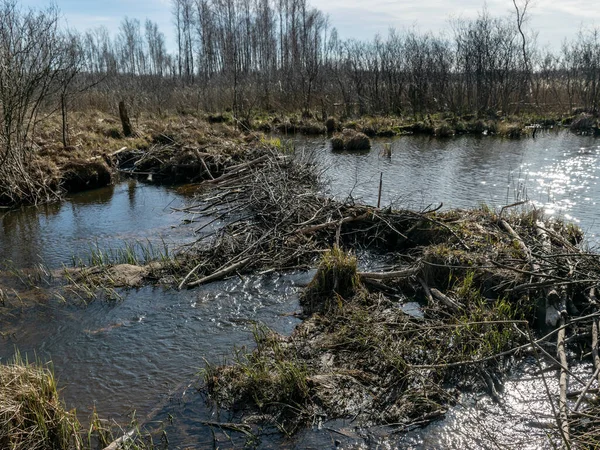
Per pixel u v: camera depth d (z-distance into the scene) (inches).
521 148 848.3
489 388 205.6
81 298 296.0
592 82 1240.2
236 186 509.4
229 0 2054.6
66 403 204.2
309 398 198.8
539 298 254.8
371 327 243.8
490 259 287.1
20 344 250.4
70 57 676.7
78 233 421.1
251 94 1328.7
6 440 167.9
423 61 1352.1
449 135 1034.7
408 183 585.6
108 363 231.9
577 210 466.0
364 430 184.1
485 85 1296.8
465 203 496.1
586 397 191.8
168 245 382.9
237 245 351.6
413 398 198.1
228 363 227.5
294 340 239.6
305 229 368.8
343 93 1285.7
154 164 657.0
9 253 376.2
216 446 178.2
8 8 500.7
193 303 287.9
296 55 1657.2
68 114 855.1
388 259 340.2
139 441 179.3
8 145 494.3
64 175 568.1
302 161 584.1
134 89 1221.7
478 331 237.6
